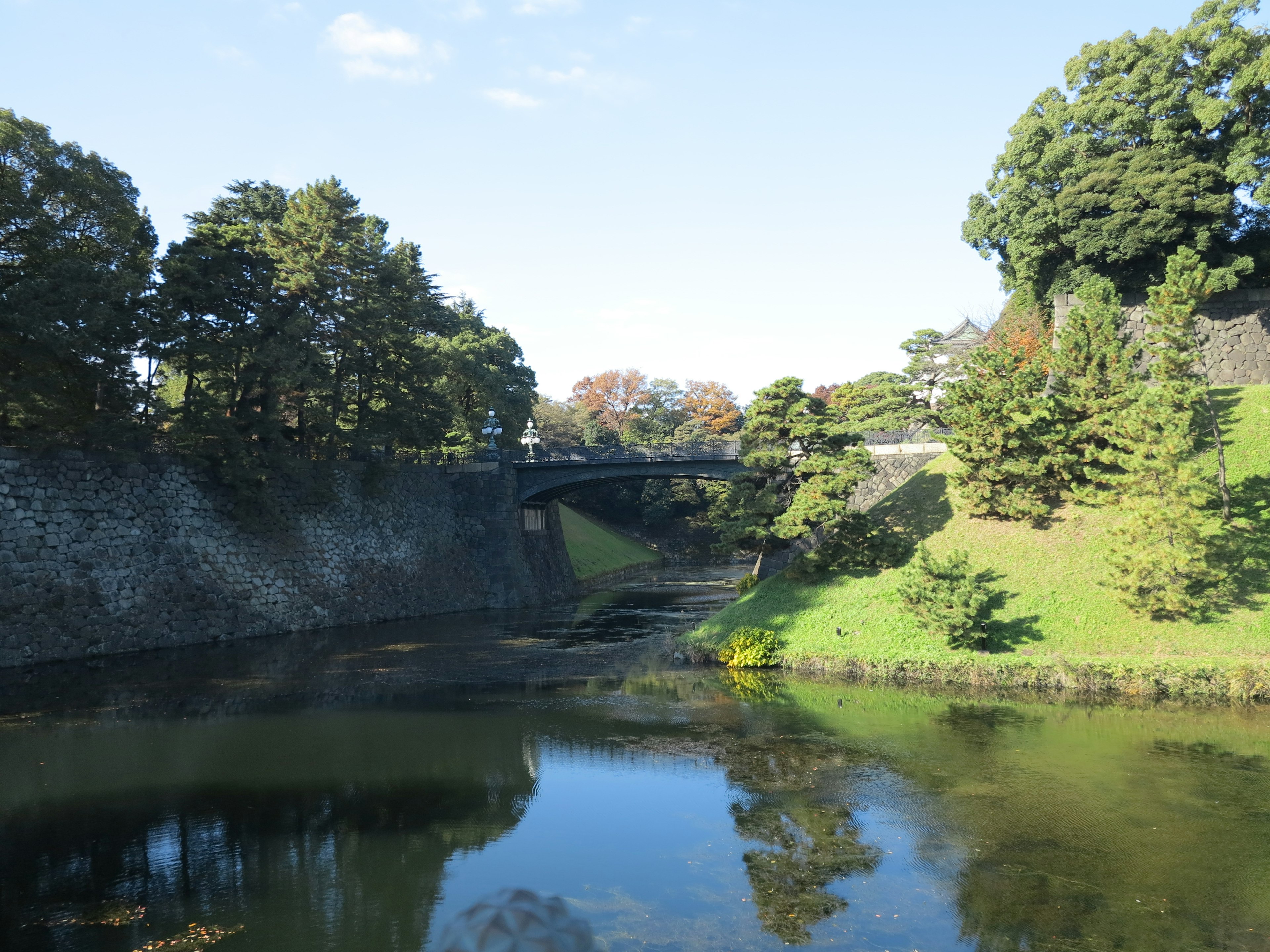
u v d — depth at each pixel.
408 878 13.27
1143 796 16.41
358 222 47.56
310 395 47.59
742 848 14.38
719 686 28.20
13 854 14.27
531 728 22.66
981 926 11.49
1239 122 37.28
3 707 25.31
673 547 113.25
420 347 52.84
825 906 12.15
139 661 33.53
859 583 33.47
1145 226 37.59
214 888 12.90
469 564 58.31
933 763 18.81
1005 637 28.00
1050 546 31.42
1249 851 13.77
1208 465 31.83
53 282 31.02
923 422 55.06
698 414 118.94
